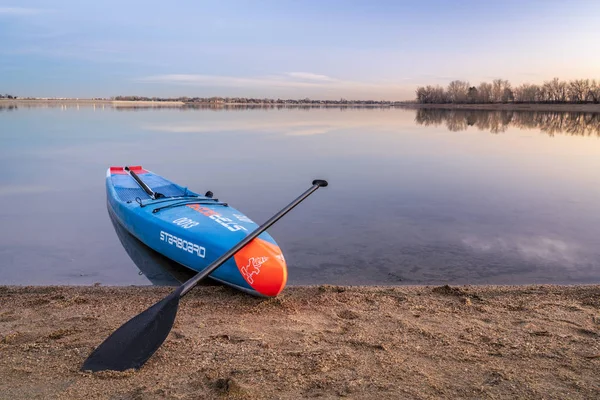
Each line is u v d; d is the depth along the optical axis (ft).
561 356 10.05
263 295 14.84
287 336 11.32
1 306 13.66
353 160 49.83
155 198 24.39
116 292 15.52
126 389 8.63
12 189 34.42
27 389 8.59
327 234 23.39
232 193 33.06
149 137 74.02
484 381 8.96
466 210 28.43
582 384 8.80
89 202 30.71
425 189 34.86
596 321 12.30
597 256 20.30
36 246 21.81
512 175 40.91
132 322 10.87
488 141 70.85
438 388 8.68
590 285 16.30
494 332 11.55
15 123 105.40
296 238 22.72
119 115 150.61
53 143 64.18
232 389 8.41
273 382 8.83
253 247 15.99
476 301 14.33
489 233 23.67
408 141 70.28
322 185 18.92
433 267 18.99
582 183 37.11
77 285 17.07
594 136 79.56
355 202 30.55
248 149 59.06
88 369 9.36
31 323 12.20
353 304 14.02
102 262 19.84
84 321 12.32
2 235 23.44
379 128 96.78
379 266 19.08
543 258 20.04
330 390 8.55
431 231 23.94
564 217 26.71
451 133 85.15
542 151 58.39
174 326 12.09
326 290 15.62
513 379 9.02
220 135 78.18
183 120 123.03
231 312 13.44
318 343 10.85
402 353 10.25
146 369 9.44
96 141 67.36
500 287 16.02
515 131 90.63
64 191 33.91
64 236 23.39
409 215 27.14
